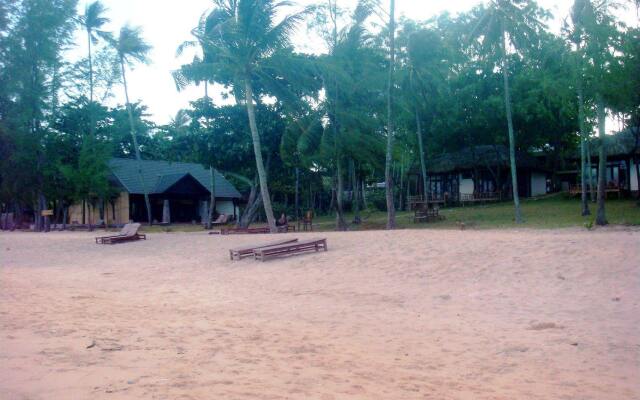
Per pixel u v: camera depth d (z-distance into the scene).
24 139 32.09
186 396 4.77
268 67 24.70
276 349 7.03
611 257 11.98
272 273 14.27
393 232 19.44
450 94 37.12
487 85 37.47
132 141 55.69
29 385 4.94
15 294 11.53
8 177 33.78
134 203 42.97
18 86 31.14
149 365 5.92
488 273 12.12
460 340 7.66
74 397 4.61
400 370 6.18
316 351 7.00
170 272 15.66
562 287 10.65
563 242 13.77
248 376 5.64
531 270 11.92
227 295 11.84
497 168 42.47
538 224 26.25
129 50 37.09
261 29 22.83
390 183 27.30
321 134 29.77
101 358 6.14
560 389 5.56
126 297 11.58
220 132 29.98
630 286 10.22
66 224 44.16
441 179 47.47
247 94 24.62
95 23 37.56
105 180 35.00
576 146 43.50
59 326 8.03
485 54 33.34
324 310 9.98
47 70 32.50
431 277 12.35
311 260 15.26
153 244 21.77
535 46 30.70
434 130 38.16
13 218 40.81
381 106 31.66
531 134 38.88
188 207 46.75
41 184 34.56
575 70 23.97
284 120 30.00
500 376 6.02
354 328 8.48
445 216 34.75
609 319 8.48
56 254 20.83
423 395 5.23
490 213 34.12
